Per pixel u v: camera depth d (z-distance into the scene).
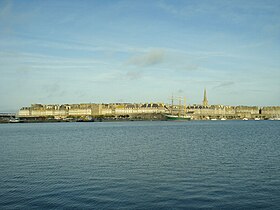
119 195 31.97
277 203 29.20
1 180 39.09
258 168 45.25
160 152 64.19
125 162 51.44
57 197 31.50
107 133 138.75
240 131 146.50
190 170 44.09
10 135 130.50
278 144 78.81
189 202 29.61
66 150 70.56
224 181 37.41
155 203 29.41
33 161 53.94
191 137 107.06
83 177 40.34
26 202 30.06
